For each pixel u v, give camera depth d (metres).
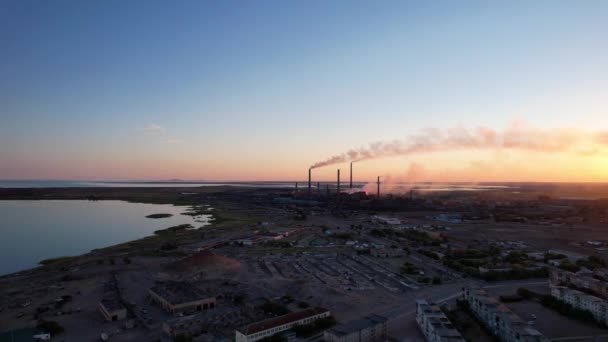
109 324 133.75
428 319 118.31
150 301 157.38
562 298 144.62
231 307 148.25
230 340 116.81
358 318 135.50
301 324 125.25
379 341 117.12
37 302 157.62
